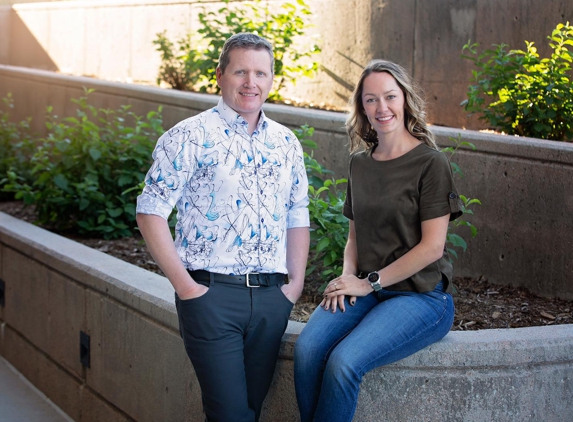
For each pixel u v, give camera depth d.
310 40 7.38
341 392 2.77
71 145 6.04
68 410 4.78
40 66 11.62
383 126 3.06
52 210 6.02
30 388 5.23
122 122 6.95
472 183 4.64
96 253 4.76
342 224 4.02
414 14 6.54
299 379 2.95
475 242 4.64
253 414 2.98
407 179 3.01
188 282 2.81
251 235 2.88
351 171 3.21
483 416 3.09
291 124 5.65
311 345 2.94
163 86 8.85
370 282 3.04
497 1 5.99
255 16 7.58
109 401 4.33
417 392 3.07
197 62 7.49
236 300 2.88
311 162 4.45
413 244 3.04
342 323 3.02
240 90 2.85
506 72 5.43
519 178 4.41
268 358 3.03
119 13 9.98
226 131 2.88
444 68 6.37
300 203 3.18
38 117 9.24
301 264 3.15
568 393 3.16
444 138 4.74
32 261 5.15
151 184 2.84
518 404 3.11
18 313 5.45
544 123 5.13
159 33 9.00
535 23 5.79
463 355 3.04
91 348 4.47
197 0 8.73
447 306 3.05
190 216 2.88
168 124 6.98
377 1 6.80
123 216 5.98
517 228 4.44
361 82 3.16
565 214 4.22
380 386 3.07
